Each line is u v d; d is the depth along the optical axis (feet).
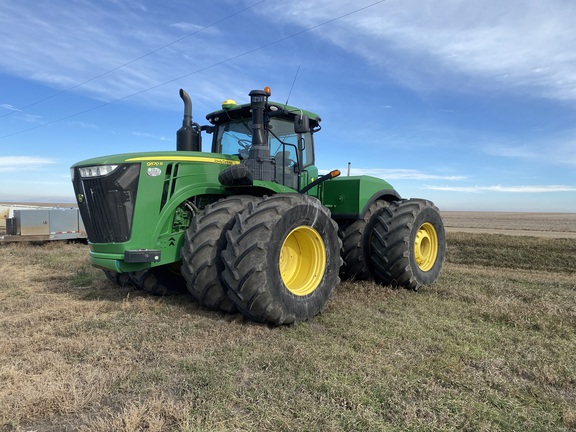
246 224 12.70
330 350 11.03
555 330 13.42
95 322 13.19
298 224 13.75
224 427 7.47
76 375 9.41
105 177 13.89
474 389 9.23
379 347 11.50
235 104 18.02
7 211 43.14
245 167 13.96
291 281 14.38
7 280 21.25
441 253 21.57
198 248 13.30
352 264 19.86
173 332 12.19
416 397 8.79
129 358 10.37
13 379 9.13
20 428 7.55
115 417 7.70
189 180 14.96
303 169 19.34
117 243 13.87
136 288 17.70
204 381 9.13
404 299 17.17
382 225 19.02
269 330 12.66
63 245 38.52
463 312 15.33
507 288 19.39
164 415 7.82
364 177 20.11
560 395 9.21
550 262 33.22
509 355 11.26
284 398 8.49
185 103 18.34
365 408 8.25
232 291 12.62
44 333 12.21
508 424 7.88
